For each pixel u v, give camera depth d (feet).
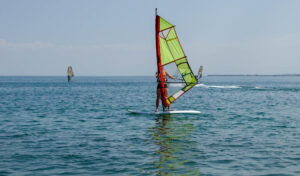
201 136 43.21
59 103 102.78
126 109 82.53
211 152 33.94
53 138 42.27
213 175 26.32
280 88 242.37
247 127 51.03
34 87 272.72
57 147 36.63
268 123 55.67
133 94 161.07
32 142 39.60
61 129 49.96
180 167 28.53
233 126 52.13
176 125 53.31
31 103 102.53
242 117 64.13
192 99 123.03
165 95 66.59
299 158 31.45
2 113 73.00
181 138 41.86
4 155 32.86
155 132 46.60
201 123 55.52
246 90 207.41
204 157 31.86
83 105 95.04
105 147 36.55
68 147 36.65
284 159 31.09
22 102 106.52
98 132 46.93
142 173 26.89
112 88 251.80
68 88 250.98
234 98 128.57
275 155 32.60
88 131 47.91
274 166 28.73
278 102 106.42
